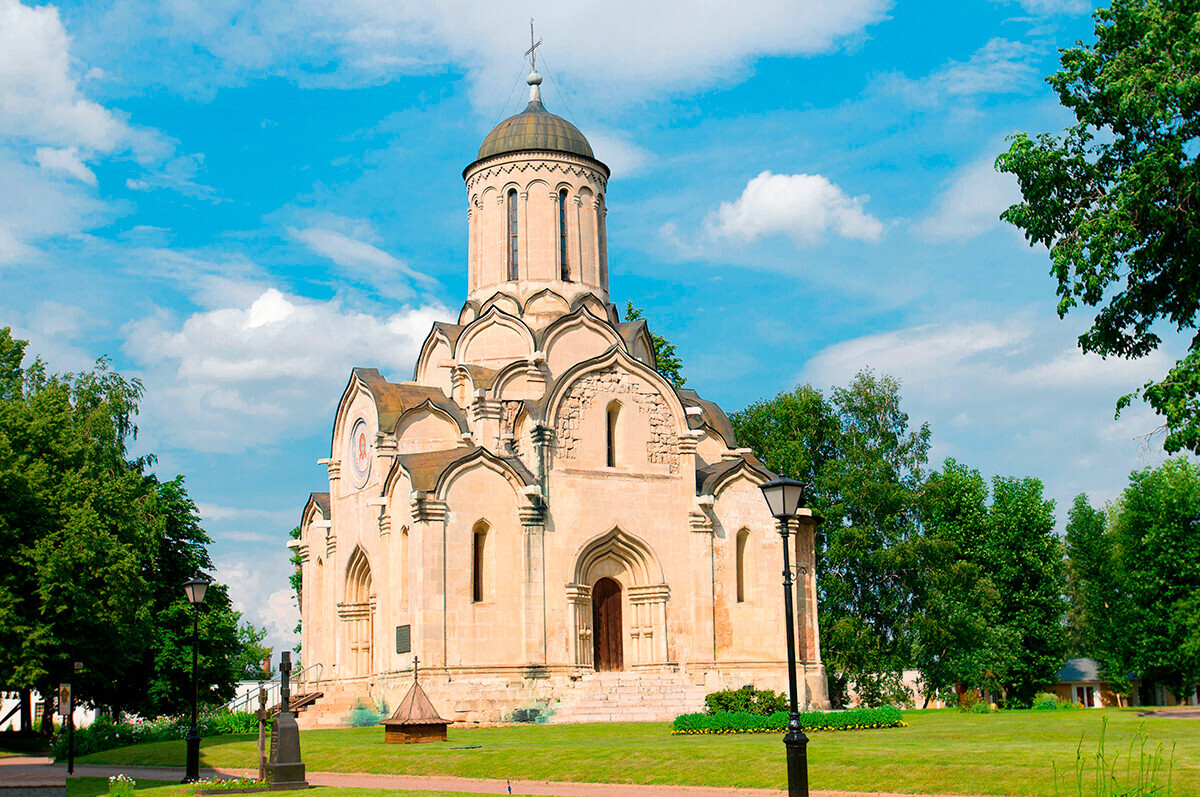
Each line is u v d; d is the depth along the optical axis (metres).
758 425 78.25
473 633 49.81
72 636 51.47
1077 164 27.89
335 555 58.84
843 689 71.12
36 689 65.12
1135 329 28.12
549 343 57.06
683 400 61.56
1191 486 75.81
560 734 42.28
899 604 70.75
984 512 79.31
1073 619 103.00
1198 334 26.89
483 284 60.72
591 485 53.81
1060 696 99.19
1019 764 25.73
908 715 52.44
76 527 50.09
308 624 61.81
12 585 49.59
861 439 74.25
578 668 51.78
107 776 37.84
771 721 41.03
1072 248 26.61
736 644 56.16
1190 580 75.44
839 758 28.58
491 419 54.72
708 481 57.03
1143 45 25.98
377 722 51.16
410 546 50.44
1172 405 25.06
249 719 51.62
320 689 58.31
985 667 70.94
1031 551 77.38
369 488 55.81
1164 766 24.72
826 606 71.06
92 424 65.50
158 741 49.22
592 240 61.50
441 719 40.91
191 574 69.06
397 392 56.44
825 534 72.12
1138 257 27.05
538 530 51.72
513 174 60.62
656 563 54.62
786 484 24.59
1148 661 77.19
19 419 53.50
